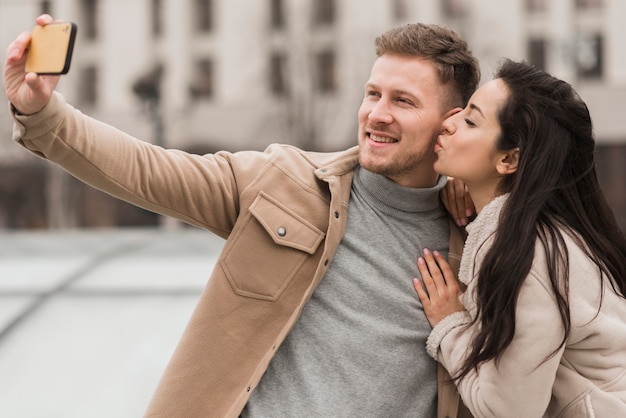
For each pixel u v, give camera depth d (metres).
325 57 36.16
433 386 3.12
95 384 7.16
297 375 3.05
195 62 38.81
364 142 3.16
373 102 3.17
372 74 3.19
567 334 2.76
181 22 39.03
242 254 3.12
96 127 2.95
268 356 3.04
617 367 2.87
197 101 38.41
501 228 2.85
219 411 3.05
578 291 2.81
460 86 3.20
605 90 35.97
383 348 3.06
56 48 2.70
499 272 2.79
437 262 3.18
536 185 2.87
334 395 3.02
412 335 3.08
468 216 3.22
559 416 2.95
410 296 3.12
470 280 2.99
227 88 38.12
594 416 2.83
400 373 3.06
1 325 8.17
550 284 2.78
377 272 3.13
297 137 36.06
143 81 23.14
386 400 3.05
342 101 35.78
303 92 36.00
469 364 2.84
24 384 7.19
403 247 3.17
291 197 3.17
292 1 36.81
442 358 3.04
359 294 3.10
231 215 3.18
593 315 2.80
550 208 2.93
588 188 3.00
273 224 3.12
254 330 3.10
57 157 2.87
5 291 9.00
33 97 2.74
